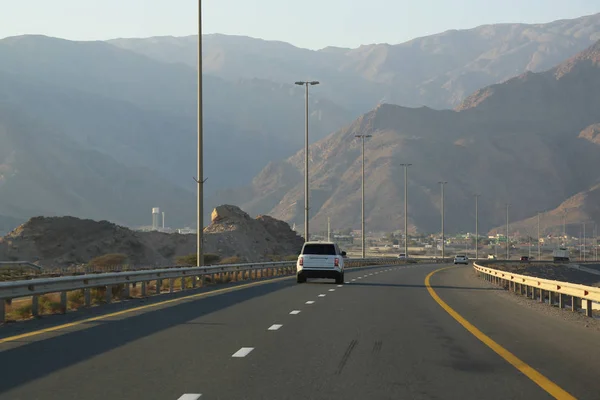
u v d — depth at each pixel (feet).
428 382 39.09
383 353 49.85
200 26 159.84
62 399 34.71
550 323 72.38
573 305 89.20
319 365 44.70
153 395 35.60
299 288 131.75
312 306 90.07
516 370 43.11
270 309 85.35
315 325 67.72
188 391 36.60
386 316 77.10
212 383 38.78
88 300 87.71
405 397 35.14
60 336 59.26
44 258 289.12
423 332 62.44
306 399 34.68
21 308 77.51
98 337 58.54
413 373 41.88
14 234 297.94
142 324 68.39
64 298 81.92
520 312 85.30
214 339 57.26
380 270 270.05
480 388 37.47
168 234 340.59
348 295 112.27
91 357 47.93
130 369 43.21
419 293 119.96
